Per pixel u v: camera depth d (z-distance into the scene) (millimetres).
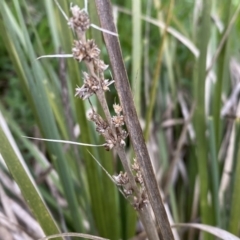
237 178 354
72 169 483
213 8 560
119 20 721
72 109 524
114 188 395
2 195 484
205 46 350
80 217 416
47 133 370
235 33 572
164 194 493
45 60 457
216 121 430
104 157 381
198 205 527
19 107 683
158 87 639
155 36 726
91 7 312
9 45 353
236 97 546
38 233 479
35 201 252
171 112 641
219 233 295
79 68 383
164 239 219
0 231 443
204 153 401
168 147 613
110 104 624
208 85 493
